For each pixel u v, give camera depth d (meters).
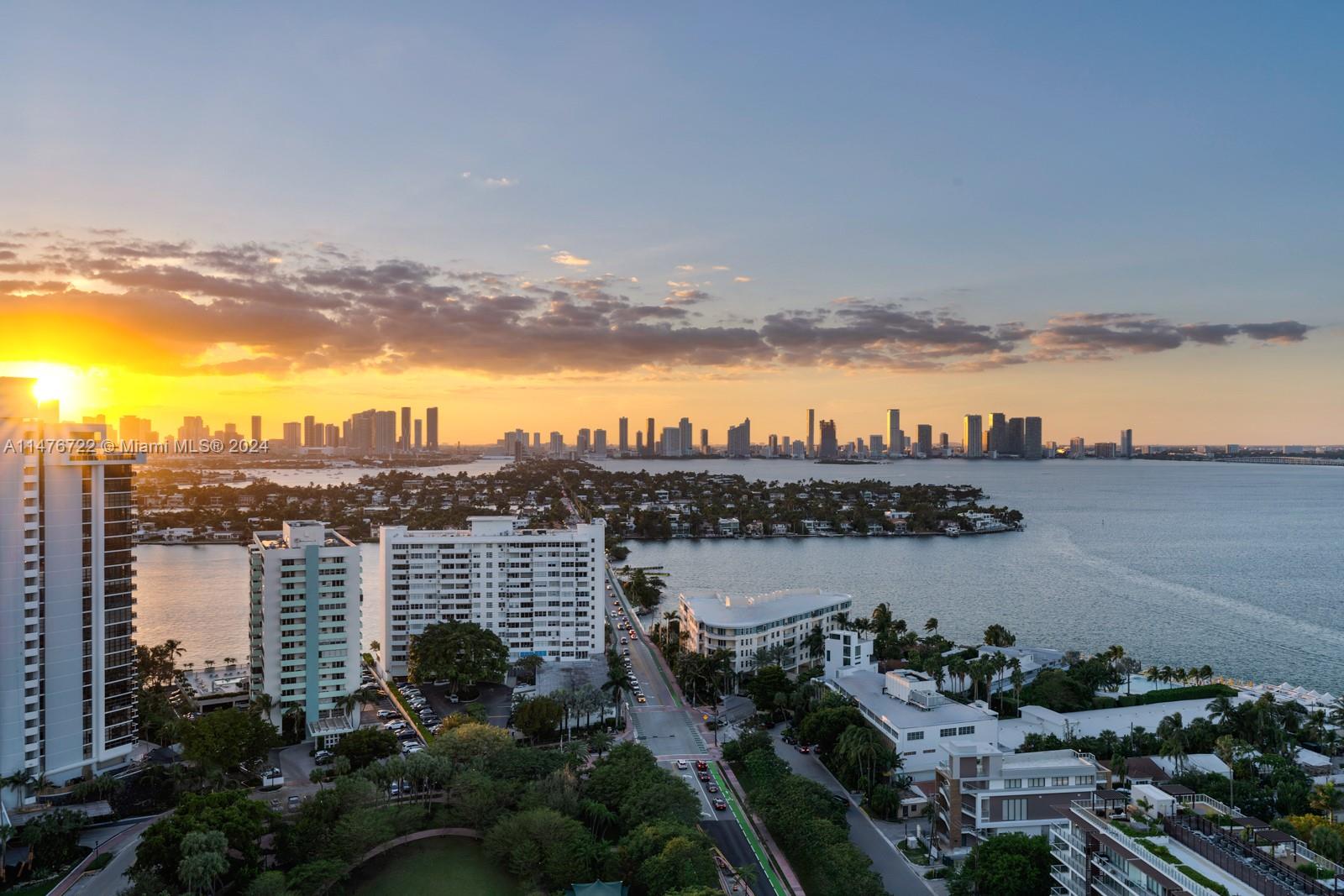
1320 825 172.50
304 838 170.88
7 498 191.38
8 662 191.50
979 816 186.88
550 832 168.12
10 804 189.75
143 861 158.75
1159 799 155.12
